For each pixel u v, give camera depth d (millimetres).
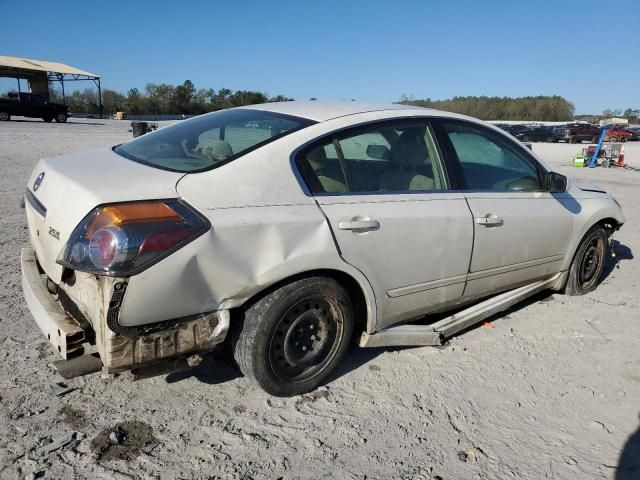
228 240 2566
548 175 4211
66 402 2871
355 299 3217
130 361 2453
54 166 3057
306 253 2791
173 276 2420
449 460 2627
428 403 3084
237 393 3070
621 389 3350
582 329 4172
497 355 3697
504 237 3812
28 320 3771
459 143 3727
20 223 6496
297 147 2955
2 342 3432
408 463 2588
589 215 4551
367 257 3049
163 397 2984
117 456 2494
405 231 3199
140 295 2363
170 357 2568
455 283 3615
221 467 2475
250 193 2715
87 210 2414
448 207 3451
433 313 3701
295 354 2986
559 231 4305
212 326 2629
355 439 2734
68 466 2404
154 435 2662
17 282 4477
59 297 2791
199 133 3316
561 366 3596
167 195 2516
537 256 4203
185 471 2434
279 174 2838
